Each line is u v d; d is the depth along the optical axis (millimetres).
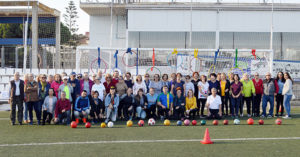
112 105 10539
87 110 10320
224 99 11875
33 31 21141
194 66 14422
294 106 15812
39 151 6168
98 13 29359
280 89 11656
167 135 7863
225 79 11820
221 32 26516
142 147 6480
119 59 15391
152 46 26797
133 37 26812
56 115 9969
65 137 7633
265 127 9117
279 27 26031
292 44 26312
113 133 8203
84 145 6695
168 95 11156
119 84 11180
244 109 14594
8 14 24984
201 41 26562
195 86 11922
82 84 11000
